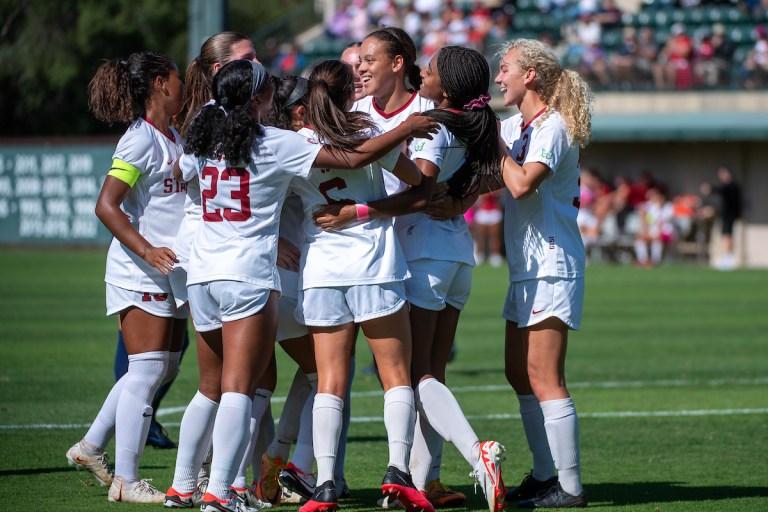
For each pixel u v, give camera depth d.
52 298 63.06
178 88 20.91
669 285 77.94
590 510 20.02
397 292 19.12
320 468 18.78
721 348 47.09
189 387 35.78
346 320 19.11
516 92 20.52
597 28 110.69
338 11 123.50
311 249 19.27
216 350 19.36
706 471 24.14
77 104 101.06
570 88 20.22
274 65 112.44
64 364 39.34
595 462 25.17
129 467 20.33
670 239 96.62
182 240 19.95
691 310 62.31
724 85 101.75
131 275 20.42
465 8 119.31
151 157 20.33
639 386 37.12
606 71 104.12
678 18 113.06
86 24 98.06
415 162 19.70
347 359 19.23
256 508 19.88
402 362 19.27
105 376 36.75
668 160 106.06
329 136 18.38
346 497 21.39
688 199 101.06
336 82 18.97
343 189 19.11
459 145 20.08
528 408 21.44
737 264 102.56
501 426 29.94
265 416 21.16
